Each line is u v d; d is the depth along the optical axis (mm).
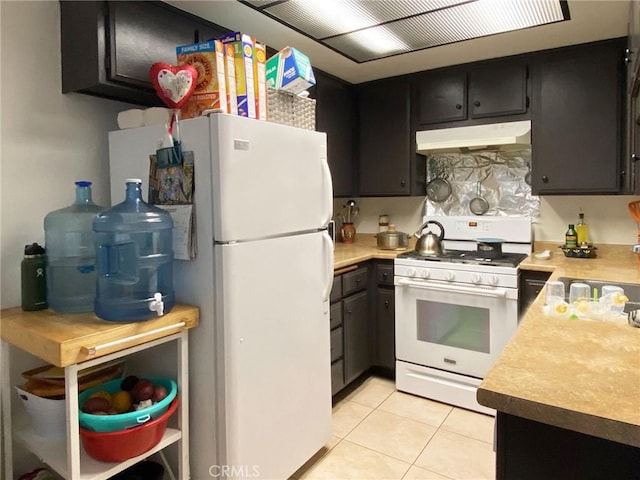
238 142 1604
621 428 731
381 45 2533
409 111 3207
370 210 3705
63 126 1901
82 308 1660
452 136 3008
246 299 1649
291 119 2035
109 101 2062
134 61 1840
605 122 2572
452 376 2686
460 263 2625
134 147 1821
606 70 2555
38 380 1608
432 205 3414
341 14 2105
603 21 2277
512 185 3104
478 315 2590
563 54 2674
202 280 1636
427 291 2756
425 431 2383
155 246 1700
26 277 1642
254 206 1681
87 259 1770
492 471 2014
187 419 1665
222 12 2113
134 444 1466
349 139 3379
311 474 2010
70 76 1847
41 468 1787
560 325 1306
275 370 1793
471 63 2955
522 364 1001
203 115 1637
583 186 2658
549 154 2750
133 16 1842
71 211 1764
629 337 1184
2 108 1716
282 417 1838
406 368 2865
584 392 847
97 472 1408
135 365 1906
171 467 1808
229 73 1728
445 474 2000
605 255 2818
